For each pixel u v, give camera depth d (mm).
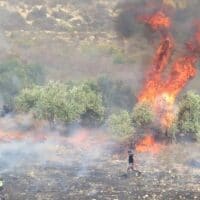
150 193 77625
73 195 76062
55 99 126625
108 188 80125
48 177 86688
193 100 118938
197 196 76375
